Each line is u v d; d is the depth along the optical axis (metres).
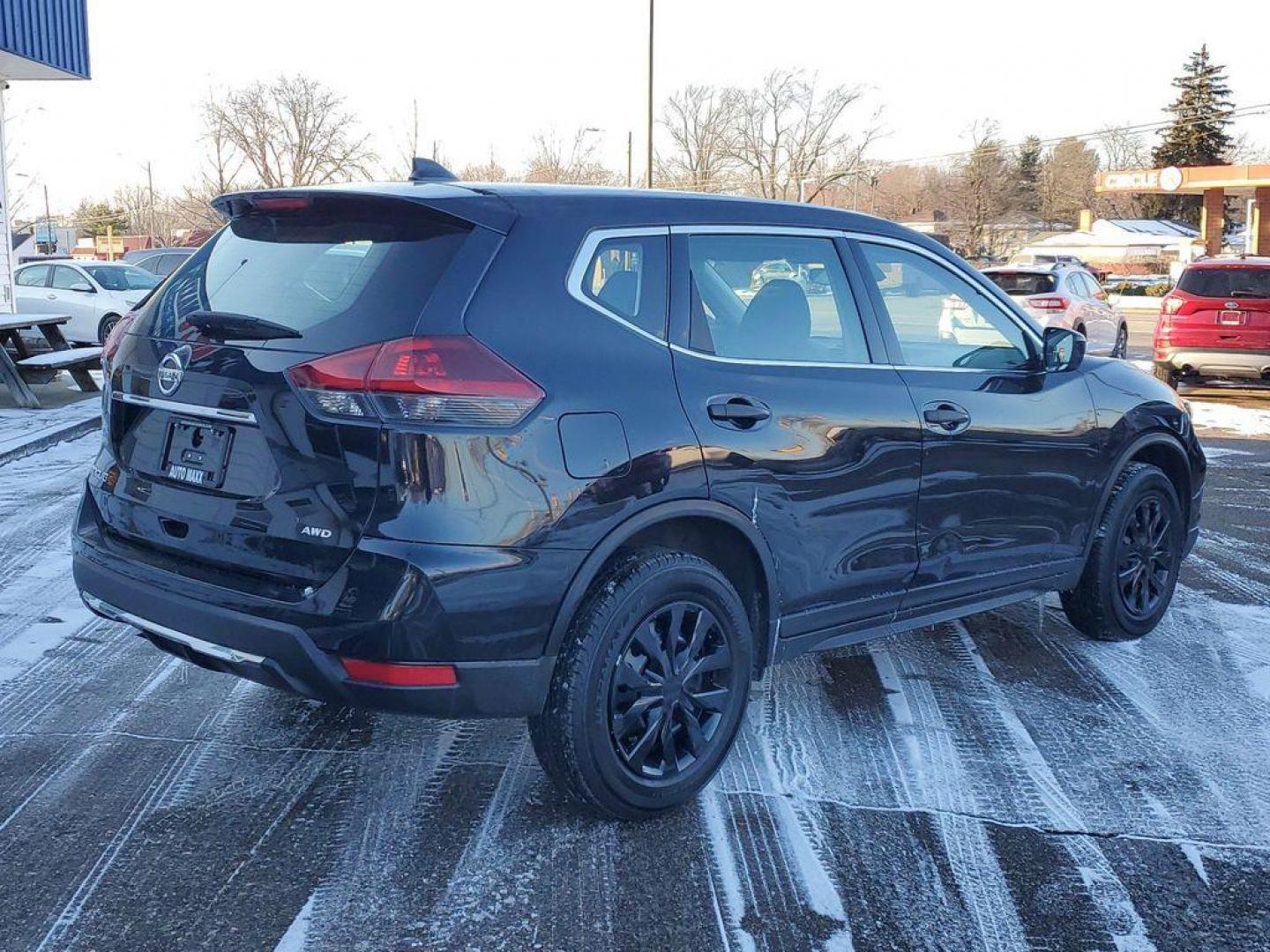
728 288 3.79
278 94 44.09
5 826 3.45
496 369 3.14
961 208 74.56
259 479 3.25
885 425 4.02
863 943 3.00
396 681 3.07
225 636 3.24
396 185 3.59
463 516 3.07
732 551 3.80
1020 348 4.72
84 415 11.02
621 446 3.32
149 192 67.62
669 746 3.56
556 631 3.25
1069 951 2.99
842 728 4.29
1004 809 3.70
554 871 3.29
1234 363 14.02
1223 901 3.22
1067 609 5.30
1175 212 87.69
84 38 16.19
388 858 3.34
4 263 16.62
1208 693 4.70
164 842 3.39
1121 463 5.06
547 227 3.39
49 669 4.66
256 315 3.40
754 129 56.41
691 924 3.07
